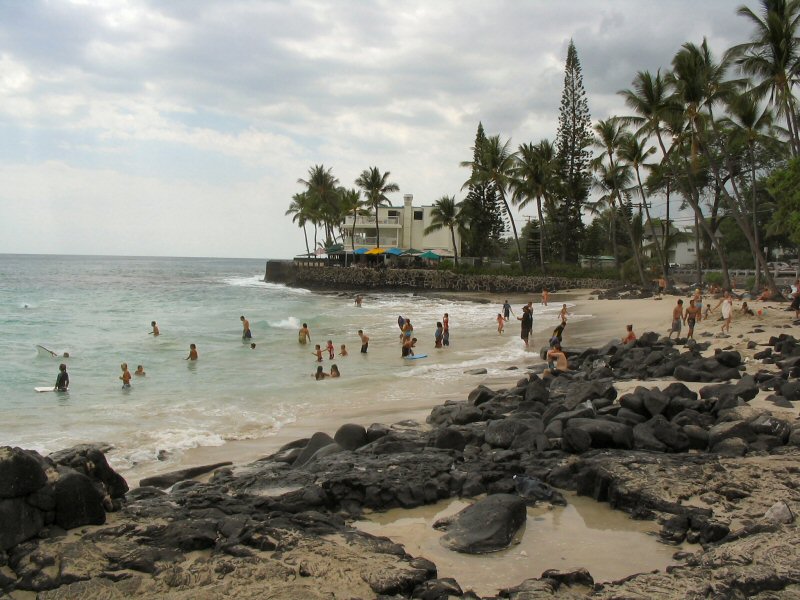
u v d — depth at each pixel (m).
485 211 68.88
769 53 28.98
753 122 33.72
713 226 51.16
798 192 25.45
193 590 4.74
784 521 5.97
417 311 40.75
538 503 7.09
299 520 6.16
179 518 6.08
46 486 5.57
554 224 66.81
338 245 81.56
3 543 5.19
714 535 5.85
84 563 5.12
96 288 65.88
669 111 33.91
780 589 4.77
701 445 8.73
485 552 5.81
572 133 62.38
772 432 8.62
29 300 47.59
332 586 4.82
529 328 24.22
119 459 9.99
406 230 78.56
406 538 6.20
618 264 60.16
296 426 12.20
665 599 4.61
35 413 13.35
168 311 39.72
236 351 23.67
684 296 39.47
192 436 11.41
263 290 67.50
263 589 4.75
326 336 28.31
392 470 7.72
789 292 33.59
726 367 14.32
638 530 6.35
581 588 4.95
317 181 78.06
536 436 8.99
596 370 15.67
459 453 8.82
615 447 8.69
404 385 16.56
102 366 20.14
